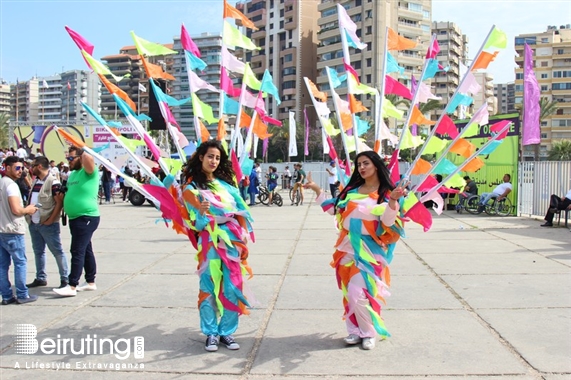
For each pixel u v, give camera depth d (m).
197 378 3.94
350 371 4.02
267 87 5.25
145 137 4.87
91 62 4.97
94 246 10.42
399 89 5.04
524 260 8.57
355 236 4.48
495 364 4.11
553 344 4.54
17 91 133.00
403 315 5.49
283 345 4.64
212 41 77.19
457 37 76.44
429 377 3.88
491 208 16.23
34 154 29.92
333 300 6.16
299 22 79.12
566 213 12.97
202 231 4.53
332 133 5.28
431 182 4.52
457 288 6.64
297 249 9.94
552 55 79.62
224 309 4.52
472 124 4.46
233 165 4.82
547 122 80.00
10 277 7.58
